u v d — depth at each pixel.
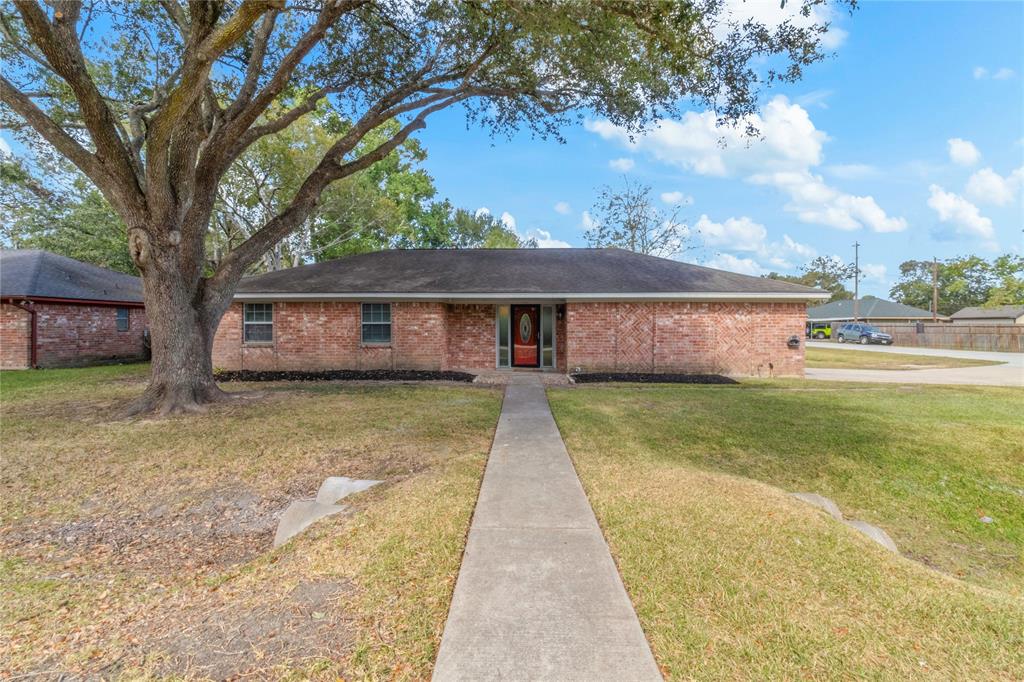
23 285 15.54
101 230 24.06
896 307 46.28
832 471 5.51
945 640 2.24
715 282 13.82
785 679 1.99
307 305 13.55
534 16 7.06
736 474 5.33
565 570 2.83
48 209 22.86
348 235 29.05
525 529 3.41
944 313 59.34
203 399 8.59
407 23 9.80
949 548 4.27
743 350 13.23
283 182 22.48
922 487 5.21
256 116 8.57
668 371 13.26
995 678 2.01
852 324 36.00
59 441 6.33
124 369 15.04
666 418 7.54
